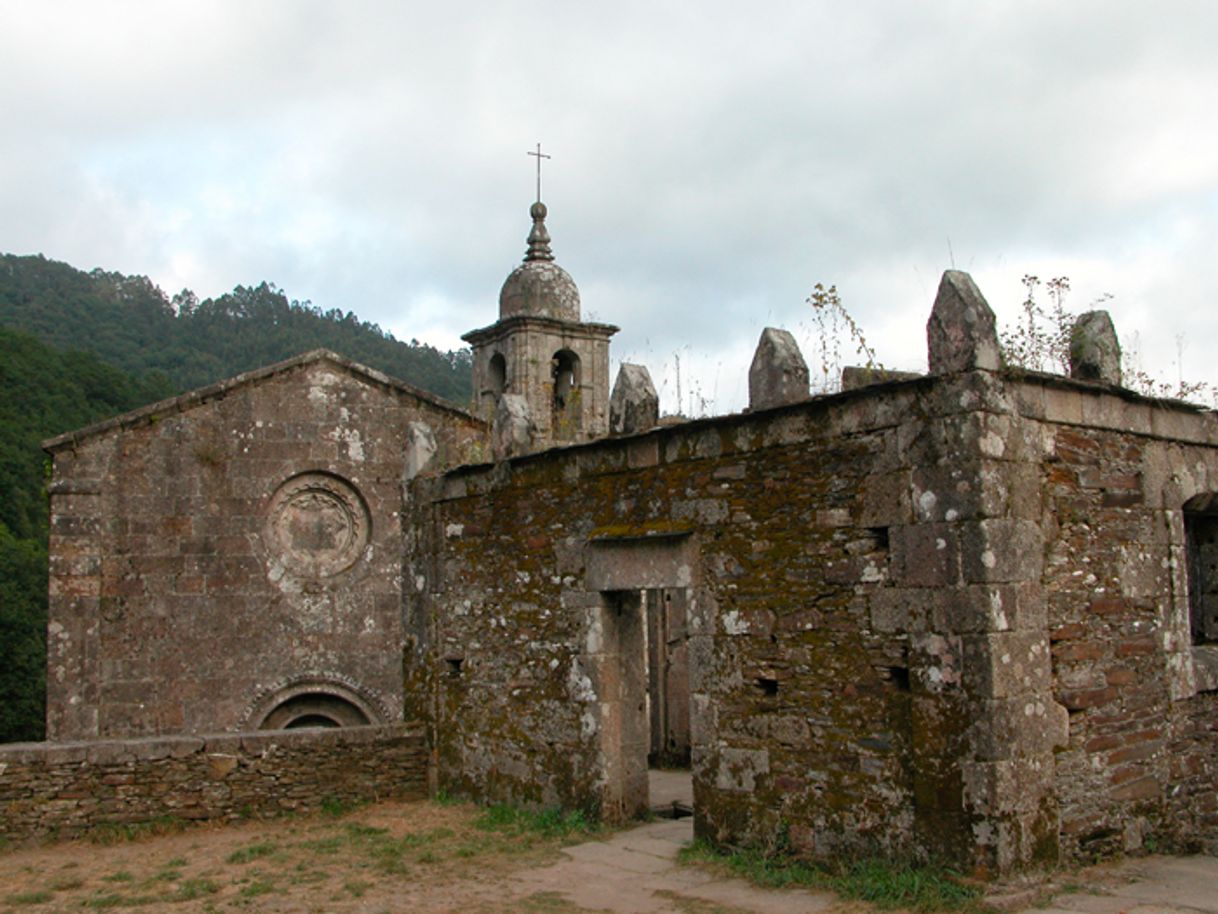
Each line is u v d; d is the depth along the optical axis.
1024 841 7.96
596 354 24.69
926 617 8.30
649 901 8.56
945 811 8.07
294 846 11.10
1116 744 9.02
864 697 8.71
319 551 20.70
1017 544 8.24
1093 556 9.08
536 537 12.28
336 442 20.88
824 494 9.14
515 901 8.77
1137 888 7.97
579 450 11.68
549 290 25.02
